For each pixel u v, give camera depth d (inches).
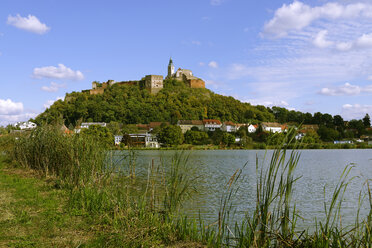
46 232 367.9
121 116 7603.4
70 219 423.2
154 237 360.8
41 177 820.6
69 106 7564.0
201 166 1962.4
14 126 1448.1
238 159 2674.7
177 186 439.5
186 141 4785.9
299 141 310.7
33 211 460.4
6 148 1318.9
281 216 321.1
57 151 767.7
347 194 959.0
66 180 672.4
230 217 615.5
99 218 426.0
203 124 7185.0
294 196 925.2
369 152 4232.3
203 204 728.3
